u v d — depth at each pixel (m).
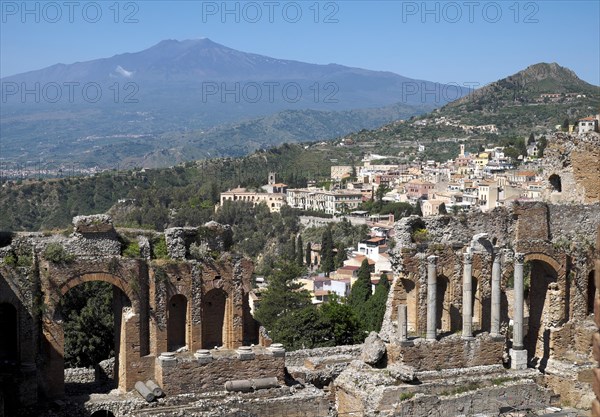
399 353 65.69
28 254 57.94
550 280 73.69
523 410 64.75
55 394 57.25
